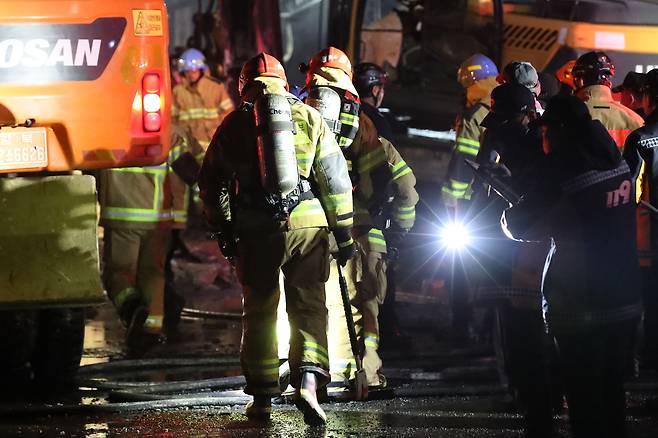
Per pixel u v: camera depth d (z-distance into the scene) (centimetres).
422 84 3434
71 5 1669
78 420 1616
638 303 1309
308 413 1515
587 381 1289
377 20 3478
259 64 1550
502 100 1494
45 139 1666
